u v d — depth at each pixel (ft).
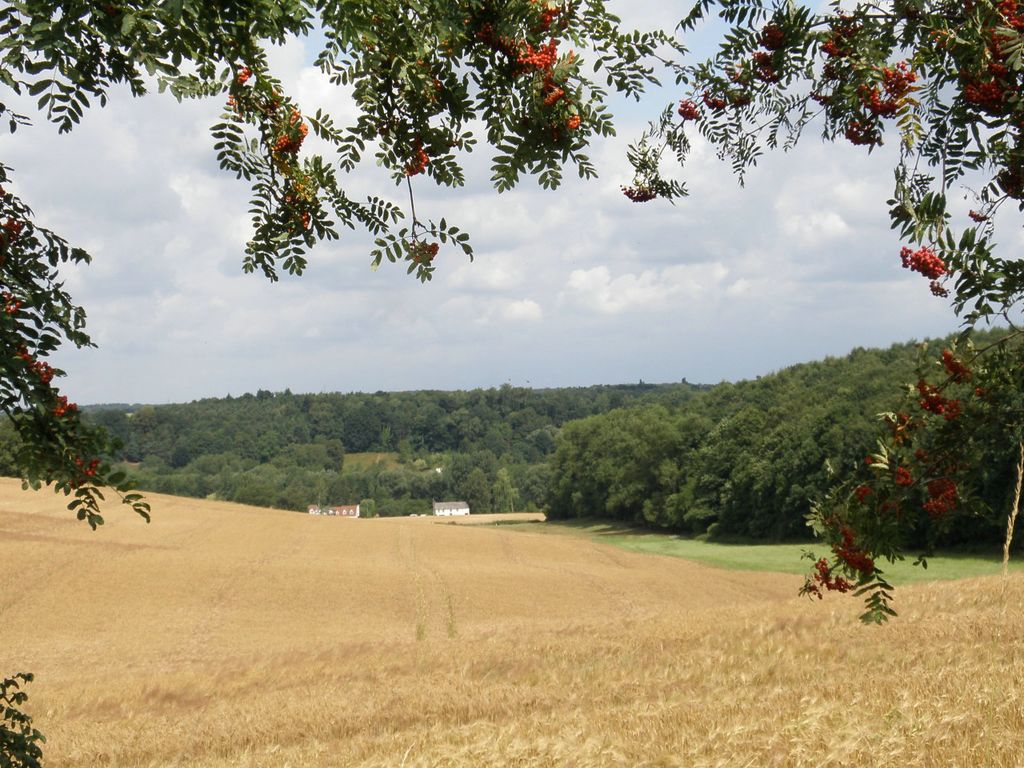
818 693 32.40
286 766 34.81
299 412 509.76
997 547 133.59
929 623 54.85
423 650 70.54
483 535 188.24
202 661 82.48
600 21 11.68
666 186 14.15
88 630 97.71
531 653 63.26
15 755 13.62
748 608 79.41
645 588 129.80
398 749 34.22
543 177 11.96
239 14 9.32
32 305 11.98
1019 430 10.40
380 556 152.35
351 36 9.54
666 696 43.04
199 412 477.77
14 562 123.65
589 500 339.98
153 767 39.93
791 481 204.54
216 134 12.60
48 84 8.89
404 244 12.34
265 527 176.14
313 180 12.89
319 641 93.45
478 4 10.97
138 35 8.50
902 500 11.12
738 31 11.54
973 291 9.07
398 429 521.65
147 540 149.28
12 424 12.17
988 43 9.18
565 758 26.55
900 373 182.80
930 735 21.59
